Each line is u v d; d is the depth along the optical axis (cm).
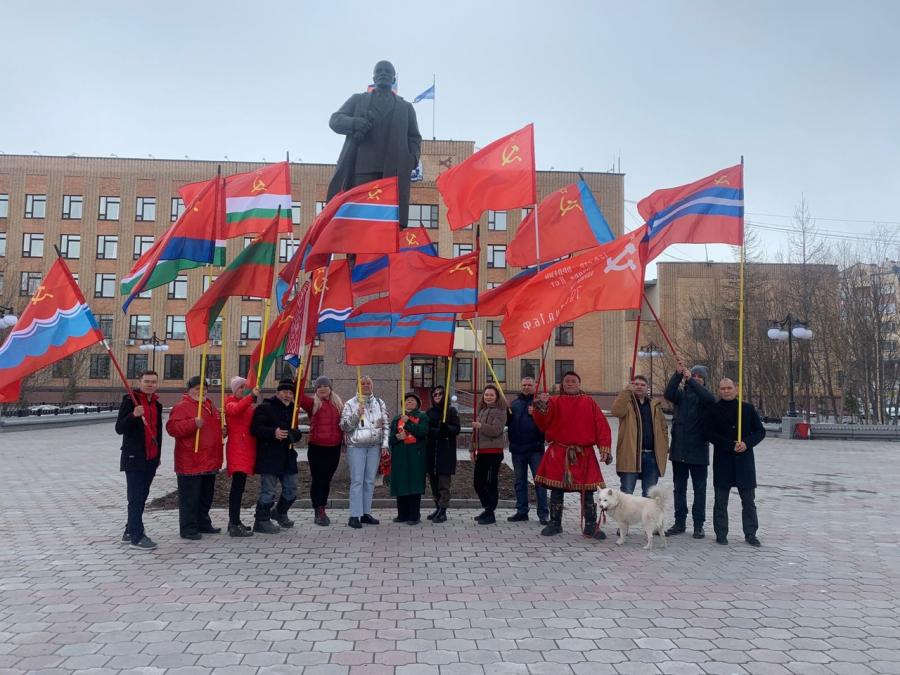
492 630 514
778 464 1839
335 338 1241
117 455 1930
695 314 4838
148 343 4872
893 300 3609
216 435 837
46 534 848
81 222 5019
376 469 927
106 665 444
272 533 852
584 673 439
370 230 887
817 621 546
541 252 991
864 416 3628
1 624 520
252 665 445
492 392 938
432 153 4872
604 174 4947
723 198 930
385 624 525
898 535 897
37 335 789
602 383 4916
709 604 586
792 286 3975
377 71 1309
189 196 1080
